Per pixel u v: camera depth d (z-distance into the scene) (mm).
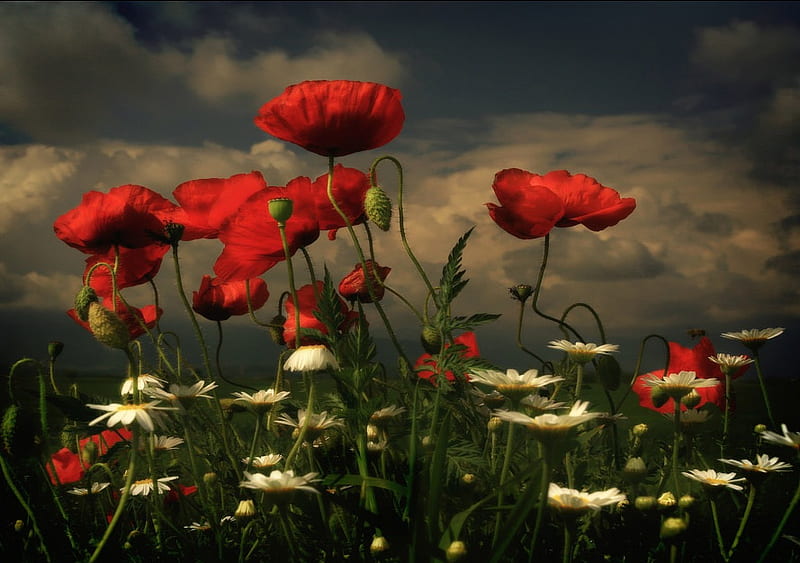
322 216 818
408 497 698
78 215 844
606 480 791
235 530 777
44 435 741
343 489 744
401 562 688
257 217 792
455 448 729
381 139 796
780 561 723
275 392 811
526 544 714
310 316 812
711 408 900
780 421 888
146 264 886
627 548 728
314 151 797
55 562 762
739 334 835
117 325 704
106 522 824
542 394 822
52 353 854
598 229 851
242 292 899
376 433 753
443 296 725
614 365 809
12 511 810
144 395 754
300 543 724
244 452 849
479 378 715
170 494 865
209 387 758
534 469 670
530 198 817
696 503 737
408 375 795
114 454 848
